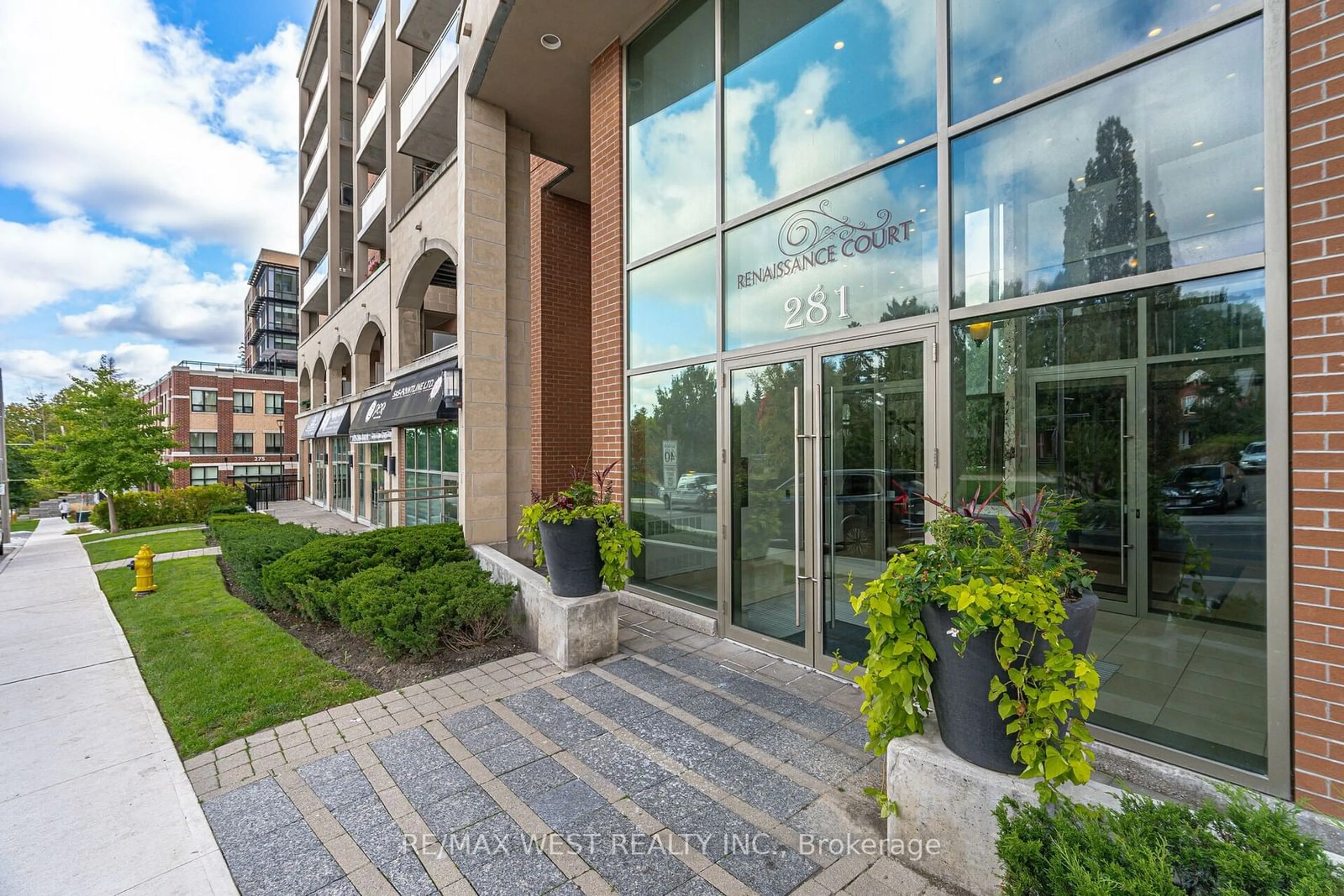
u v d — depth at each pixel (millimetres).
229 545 8562
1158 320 3021
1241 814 1784
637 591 6328
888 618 2359
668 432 6020
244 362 69188
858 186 4367
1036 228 3465
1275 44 2621
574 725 3701
